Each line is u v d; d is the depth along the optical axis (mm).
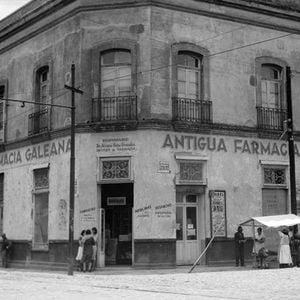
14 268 28312
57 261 25844
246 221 24766
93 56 25531
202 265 25062
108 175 24734
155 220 24078
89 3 25703
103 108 25109
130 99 24781
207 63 26172
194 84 26203
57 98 27031
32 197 28219
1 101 32062
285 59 28484
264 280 17672
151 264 23812
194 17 26125
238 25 27281
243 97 26984
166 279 18812
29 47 29719
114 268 24219
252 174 26656
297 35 29078
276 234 25469
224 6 26875
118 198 25672
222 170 25891
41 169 27797
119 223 25828
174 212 24484
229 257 25547
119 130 24703
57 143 26688
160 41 25156
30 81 29328
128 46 25125
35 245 27859
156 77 24859
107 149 24750
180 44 25562
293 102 28500
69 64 26422
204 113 25750
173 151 24812
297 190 27859
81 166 24906
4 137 30938
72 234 22500
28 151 28844
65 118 26312
